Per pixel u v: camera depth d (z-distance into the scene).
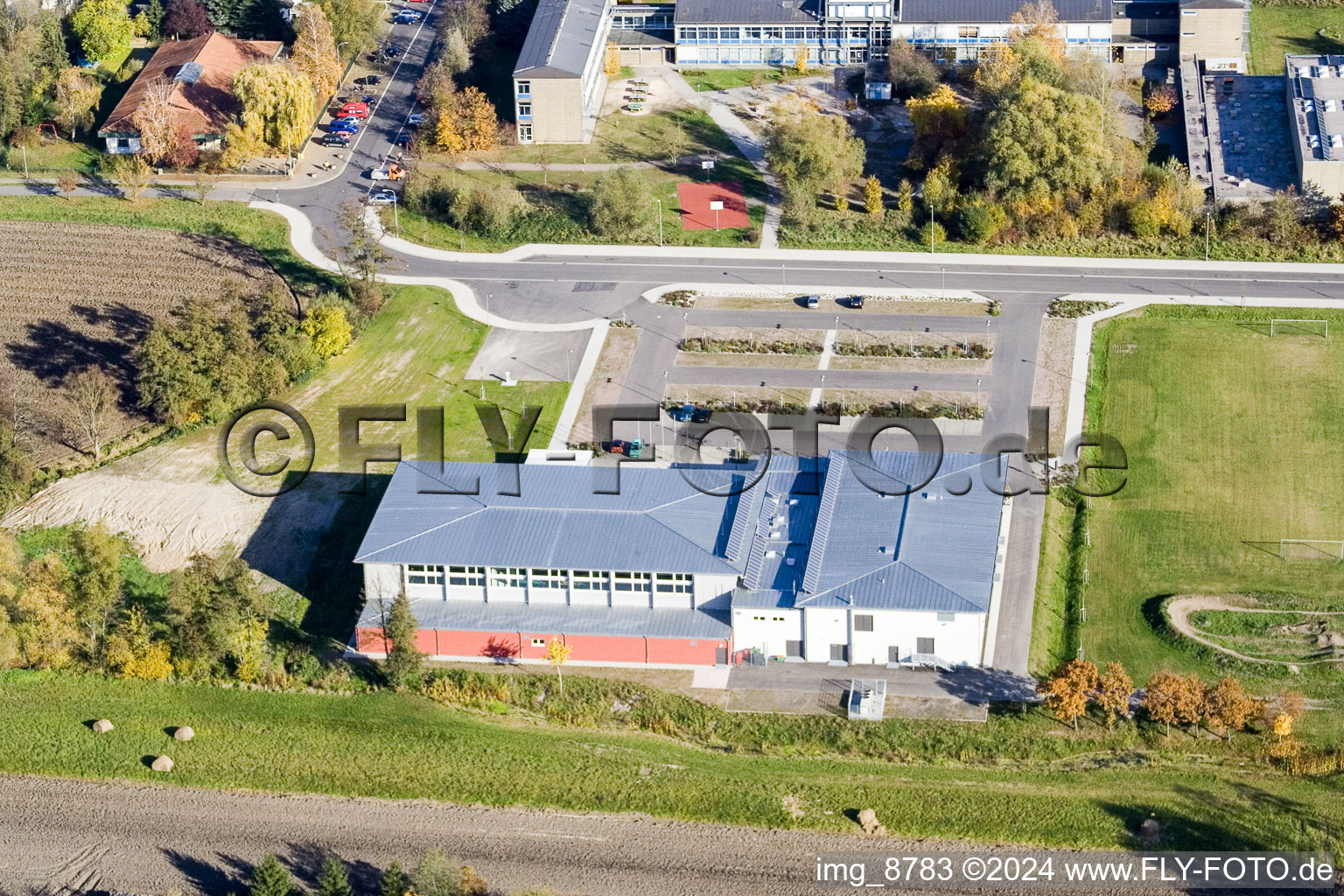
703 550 172.75
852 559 171.75
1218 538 186.62
